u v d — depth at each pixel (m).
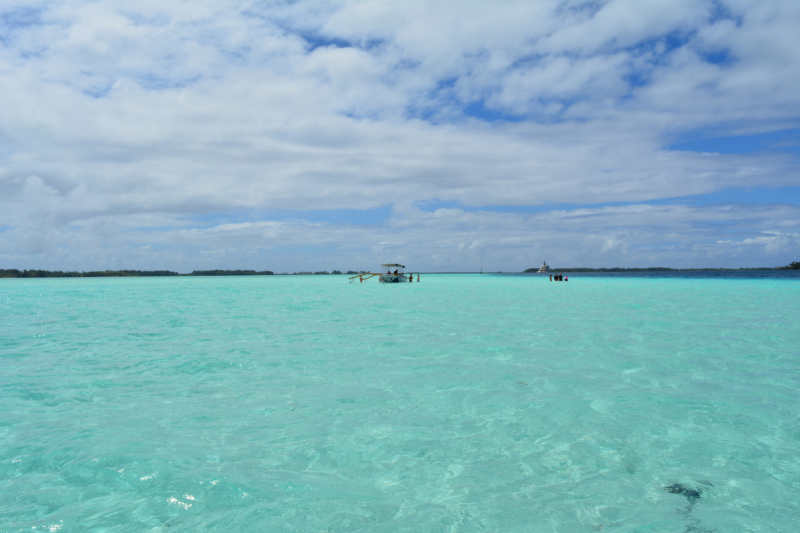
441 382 7.88
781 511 3.70
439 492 4.07
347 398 6.98
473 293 35.97
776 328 13.95
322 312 20.52
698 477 4.29
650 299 26.81
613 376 8.17
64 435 5.46
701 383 7.65
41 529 3.49
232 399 6.97
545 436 5.34
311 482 4.27
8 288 55.25
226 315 19.33
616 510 3.72
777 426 5.59
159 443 5.22
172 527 3.52
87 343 12.06
